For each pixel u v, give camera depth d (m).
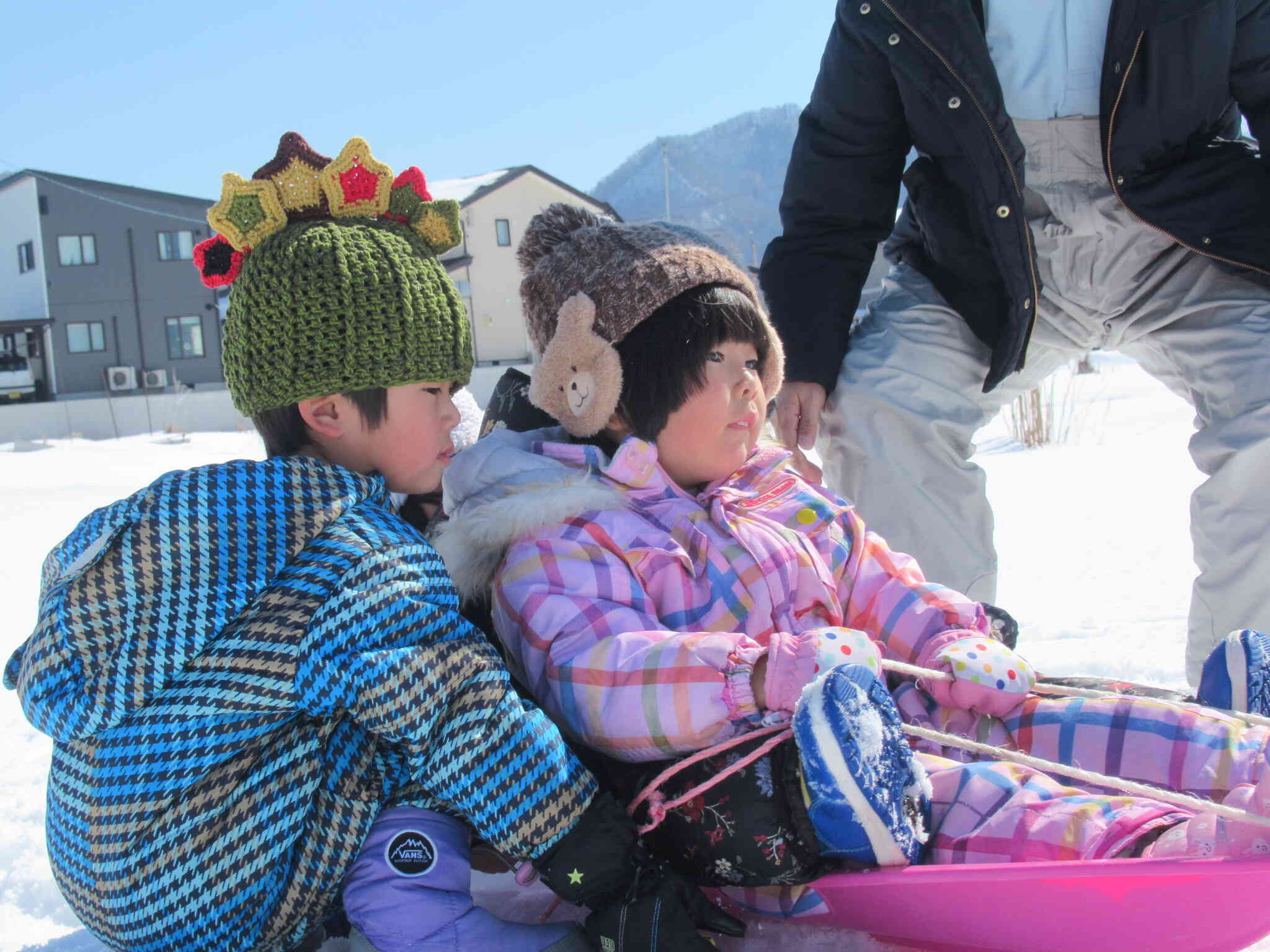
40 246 35.03
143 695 1.40
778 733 1.50
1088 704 1.71
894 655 1.96
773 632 1.83
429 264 1.72
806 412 2.67
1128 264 2.57
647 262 1.91
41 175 34.84
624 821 1.49
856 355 2.74
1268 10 2.32
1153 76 2.32
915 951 1.50
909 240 2.87
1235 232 2.39
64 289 35.28
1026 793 1.53
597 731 1.59
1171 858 1.29
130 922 1.40
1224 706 1.68
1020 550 4.85
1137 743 1.63
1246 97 2.41
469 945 1.45
